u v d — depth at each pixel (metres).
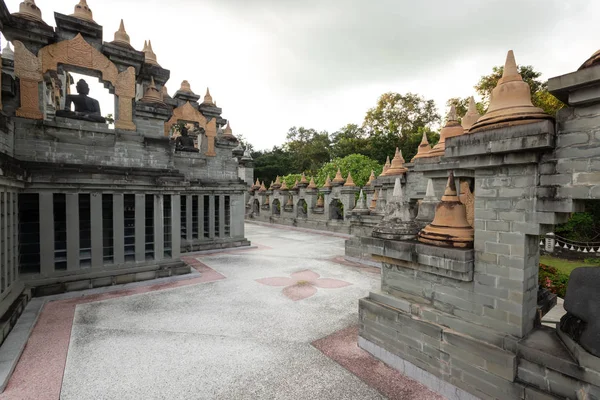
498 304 3.91
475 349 3.96
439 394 4.30
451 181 4.74
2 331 5.53
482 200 4.06
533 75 24.03
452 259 4.15
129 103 10.18
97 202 9.06
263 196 30.42
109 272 9.20
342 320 6.72
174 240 10.56
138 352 5.36
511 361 3.64
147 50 12.25
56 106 13.51
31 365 4.93
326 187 22.62
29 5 8.58
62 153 9.03
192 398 4.19
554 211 3.43
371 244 5.29
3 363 4.82
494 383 3.79
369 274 10.68
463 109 29.31
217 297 8.25
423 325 4.52
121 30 10.30
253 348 5.51
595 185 3.14
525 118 3.67
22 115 8.48
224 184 15.66
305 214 26.25
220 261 12.82
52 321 6.64
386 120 36.22
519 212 3.72
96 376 4.66
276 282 9.69
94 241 9.05
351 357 5.22
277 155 52.50
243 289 8.97
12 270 7.09
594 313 3.18
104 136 9.70
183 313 7.12
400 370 4.82
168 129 14.54
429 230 4.72
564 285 7.87
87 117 9.54
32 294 7.98
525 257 3.72
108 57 9.85
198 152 15.99
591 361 3.10
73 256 8.73
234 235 16.06
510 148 3.59
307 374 4.74
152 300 8.02
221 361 5.08
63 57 9.04
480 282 4.07
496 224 3.92
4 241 6.45
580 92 3.15
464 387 4.07
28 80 8.59
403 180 12.47
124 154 10.01
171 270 10.15
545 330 3.93
